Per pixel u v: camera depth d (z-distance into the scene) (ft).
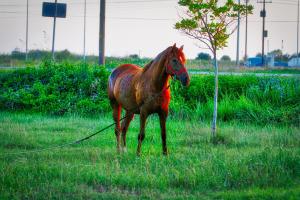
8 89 87.15
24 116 73.36
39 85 85.30
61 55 211.82
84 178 37.14
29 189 34.60
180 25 53.57
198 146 50.44
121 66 50.60
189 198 32.58
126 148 47.78
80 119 69.77
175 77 41.57
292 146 49.37
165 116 44.16
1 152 47.60
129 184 35.60
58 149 48.73
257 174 36.06
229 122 66.28
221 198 32.45
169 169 38.52
